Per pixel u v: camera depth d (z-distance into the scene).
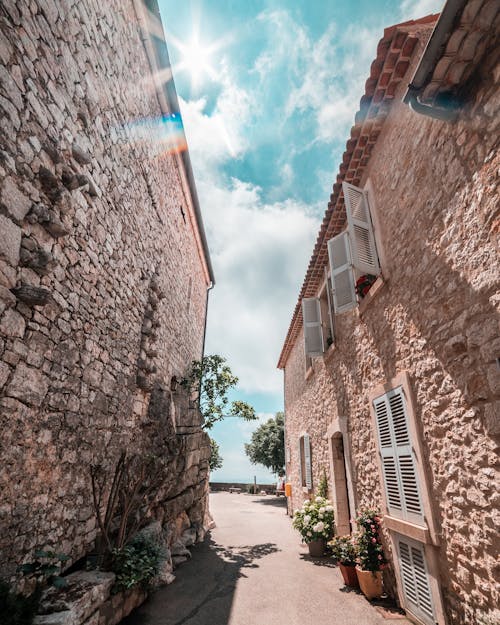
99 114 4.10
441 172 2.98
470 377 2.52
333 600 3.79
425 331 3.17
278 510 12.60
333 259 5.13
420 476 3.11
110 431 4.30
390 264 4.02
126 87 4.95
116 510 4.28
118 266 4.67
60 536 3.18
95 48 4.00
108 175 4.35
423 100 2.76
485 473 2.32
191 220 9.92
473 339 2.49
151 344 5.85
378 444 4.04
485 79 2.44
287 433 12.28
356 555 4.13
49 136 3.08
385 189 4.25
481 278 2.43
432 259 3.09
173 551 5.45
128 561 3.34
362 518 4.12
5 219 2.53
